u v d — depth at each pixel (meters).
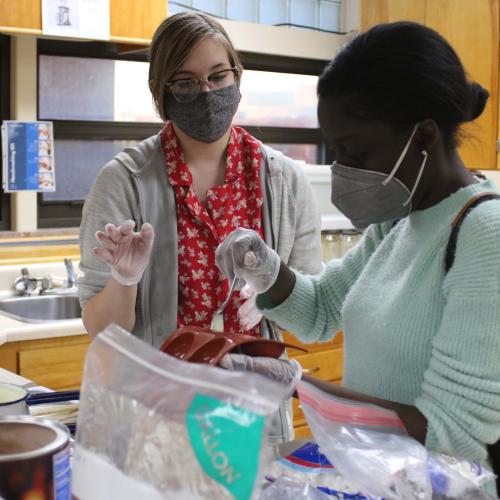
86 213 1.85
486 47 3.54
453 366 1.01
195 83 1.78
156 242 1.82
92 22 3.02
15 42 3.36
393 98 1.05
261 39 4.11
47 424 0.84
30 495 0.74
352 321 1.24
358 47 1.08
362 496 0.89
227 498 0.67
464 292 1.02
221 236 1.86
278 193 1.95
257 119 4.21
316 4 4.35
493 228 1.02
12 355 2.47
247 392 0.68
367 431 0.97
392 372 1.15
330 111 1.10
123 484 0.73
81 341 2.59
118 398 0.75
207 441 0.68
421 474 0.88
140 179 1.84
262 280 1.39
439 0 3.69
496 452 1.06
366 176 1.12
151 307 1.82
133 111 3.75
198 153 1.89
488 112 3.55
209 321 1.85
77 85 3.59
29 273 3.12
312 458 0.96
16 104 3.39
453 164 1.13
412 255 1.15
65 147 3.61
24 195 3.48
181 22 1.78
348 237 3.31
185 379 0.71
